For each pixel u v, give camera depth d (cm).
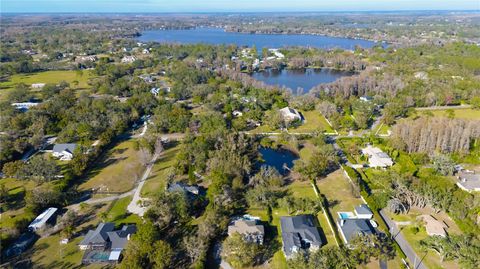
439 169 11281
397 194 9656
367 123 16462
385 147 13225
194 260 7512
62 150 12862
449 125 12912
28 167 10994
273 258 7775
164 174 11600
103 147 13562
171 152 13375
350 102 18700
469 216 8625
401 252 7662
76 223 8975
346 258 7275
